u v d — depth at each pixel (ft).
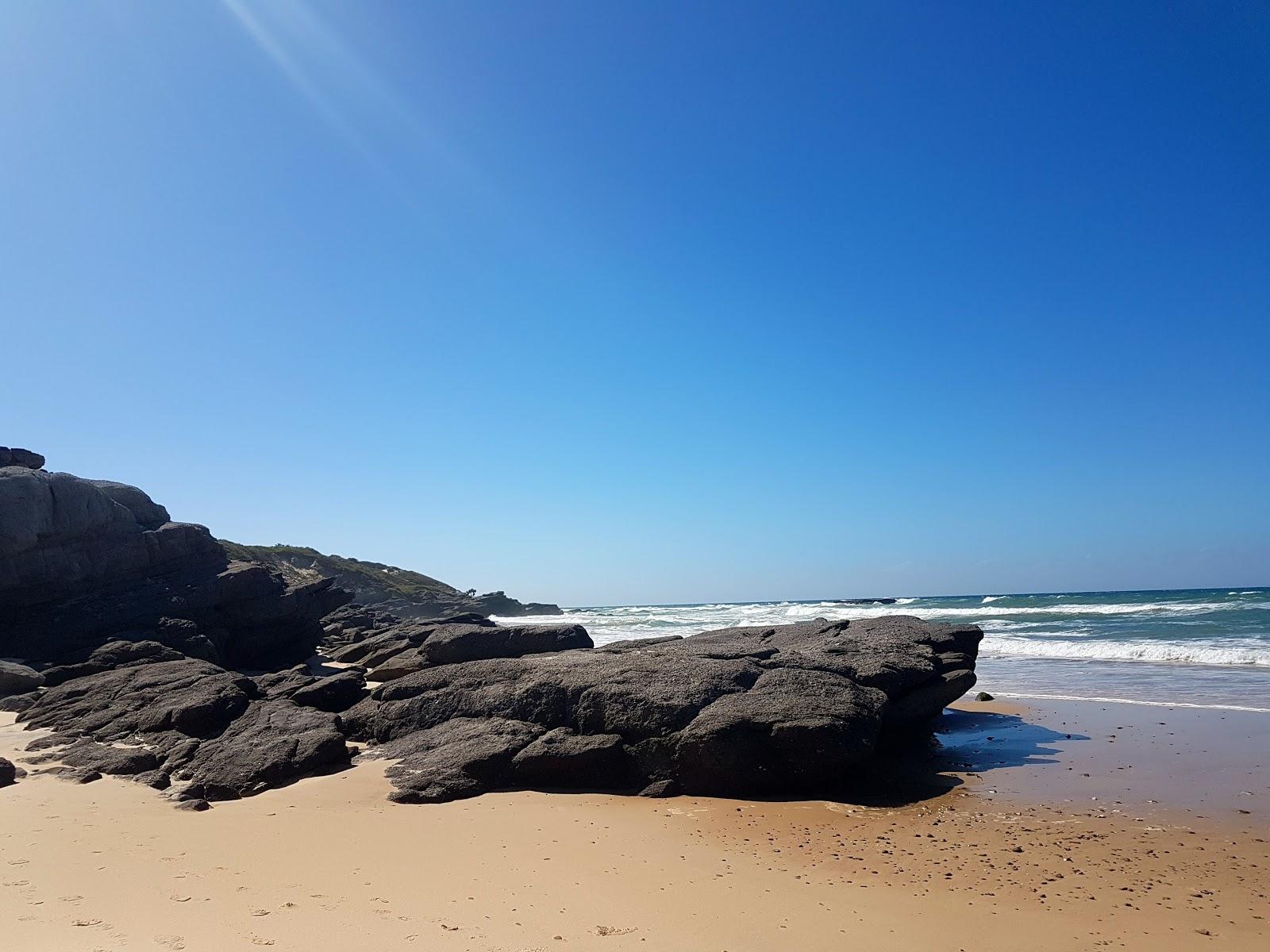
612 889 28.45
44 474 93.66
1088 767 48.75
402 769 46.68
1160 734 57.47
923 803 42.39
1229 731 57.11
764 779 44.32
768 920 25.62
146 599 97.19
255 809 39.83
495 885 28.50
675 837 36.06
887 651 60.59
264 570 113.29
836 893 28.40
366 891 27.25
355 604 248.32
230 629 105.50
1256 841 34.47
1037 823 38.04
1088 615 190.90
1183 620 158.81
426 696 55.11
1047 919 26.08
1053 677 92.68
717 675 51.26
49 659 85.30
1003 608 232.94
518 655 75.97
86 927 22.26
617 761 46.29
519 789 45.68
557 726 49.70
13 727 59.52
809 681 50.19
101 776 45.70
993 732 61.31
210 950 20.97
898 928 25.17
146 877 27.63
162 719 53.88
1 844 31.63
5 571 85.66
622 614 393.29
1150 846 34.04
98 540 96.63
